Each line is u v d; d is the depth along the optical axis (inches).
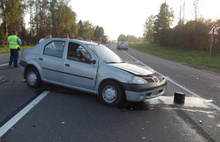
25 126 146.0
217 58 929.5
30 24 1827.0
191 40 1504.7
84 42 228.7
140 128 152.9
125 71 194.4
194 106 215.5
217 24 1208.2
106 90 200.7
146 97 193.3
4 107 181.6
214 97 259.6
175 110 198.5
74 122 157.2
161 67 549.0
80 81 215.5
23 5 1232.2
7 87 248.2
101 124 156.3
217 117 186.2
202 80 384.5
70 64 219.9
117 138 135.3
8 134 133.3
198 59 873.5
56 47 237.9
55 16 2023.9
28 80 252.5
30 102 197.8
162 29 2290.8
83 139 131.3
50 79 238.4
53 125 149.9
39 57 244.4
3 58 554.9
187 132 150.3
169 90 281.9
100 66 204.2
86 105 198.4
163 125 160.7
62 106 191.9
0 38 1127.0
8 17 1168.2
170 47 1844.2
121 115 177.3
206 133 150.2
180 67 582.2
